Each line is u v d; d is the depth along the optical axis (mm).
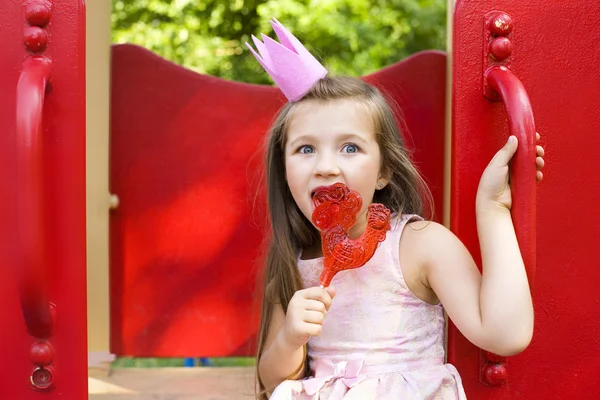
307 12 5719
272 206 1682
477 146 1580
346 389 1498
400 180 1633
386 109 1581
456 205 1580
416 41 6168
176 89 2373
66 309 1511
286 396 1472
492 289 1415
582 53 1596
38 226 1413
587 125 1600
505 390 1592
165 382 2355
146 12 6102
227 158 2385
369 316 1546
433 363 1546
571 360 1603
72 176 1508
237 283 2393
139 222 2387
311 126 1492
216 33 6074
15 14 1512
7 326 1515
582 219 1601
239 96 2381
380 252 1553
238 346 2395
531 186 1444
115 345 2395
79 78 1509
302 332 1423
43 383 1513
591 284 1604
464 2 1573
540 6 1587
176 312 2395
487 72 1576
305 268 1645
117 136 2373
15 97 1515
